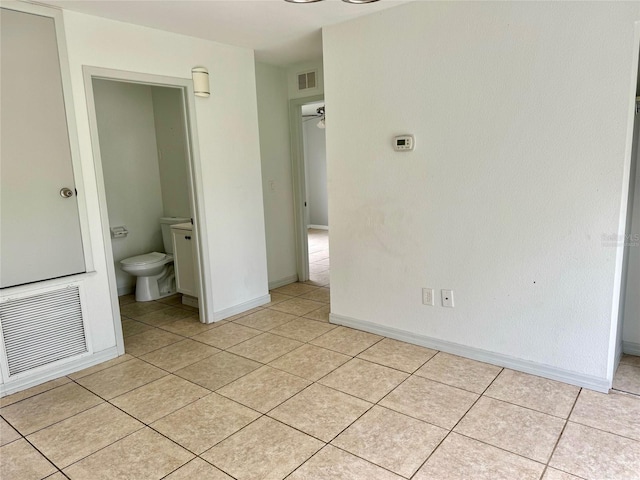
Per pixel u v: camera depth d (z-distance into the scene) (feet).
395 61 9.72
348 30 10.35
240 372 9.46
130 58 10.21
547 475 6.07
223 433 7.30
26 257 8.91
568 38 7.58
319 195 30.73
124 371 9.68
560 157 7.95
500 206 8.77
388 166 10.25
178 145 15.40
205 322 12.48
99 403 8.37
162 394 8.64
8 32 8.35
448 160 9.30
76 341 9.75
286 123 16.06
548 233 8.29
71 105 9.30
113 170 15.20
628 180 7.71
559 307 8.36
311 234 28.58
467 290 9.50
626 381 8.44
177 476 6.29
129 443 7.10
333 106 10.97
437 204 9.62
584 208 7.84
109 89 14.87
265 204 15.52
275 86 15.47
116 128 15.15
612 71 7.25
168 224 15.64
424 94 9.41
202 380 9.16
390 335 11.02
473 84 8.72
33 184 8.88
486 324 9.36
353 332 11.51
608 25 7.19
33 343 9.09
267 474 6.27
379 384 8.73
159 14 9.55
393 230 10.46
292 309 13.58
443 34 8.96
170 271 15.53
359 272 11.34
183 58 11.20
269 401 8.25
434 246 9.83
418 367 9.39
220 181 12.35
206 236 12.12
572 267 8.11
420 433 7.11
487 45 8.45
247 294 13.55
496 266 9.01
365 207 10.87
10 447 7.08
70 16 9.19
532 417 7.42
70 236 9.50
